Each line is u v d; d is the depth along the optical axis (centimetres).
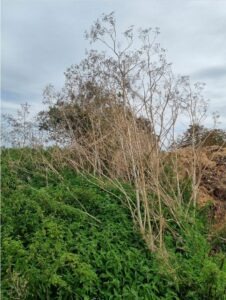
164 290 520
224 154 938
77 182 793
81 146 827
